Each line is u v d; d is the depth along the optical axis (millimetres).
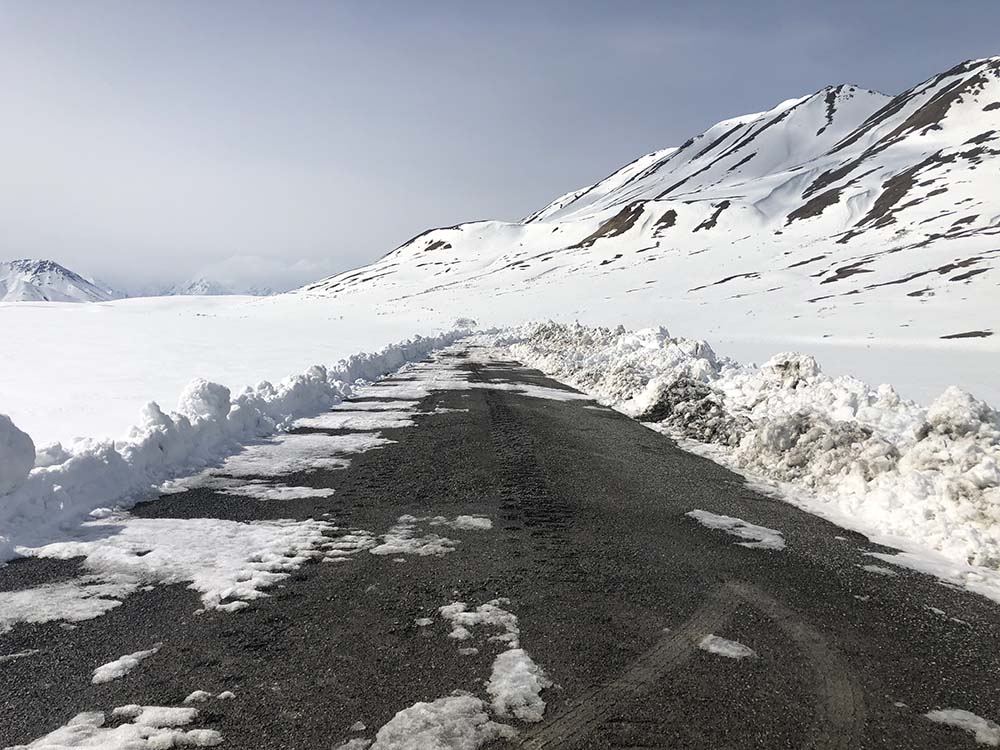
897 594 4191
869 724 2689
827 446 7441
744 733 2582
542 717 2643
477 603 3801
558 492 6480
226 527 5141
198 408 8500
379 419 10836
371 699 2740
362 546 4770
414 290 122312
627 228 139500
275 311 94812
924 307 49812
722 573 4453
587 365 19375
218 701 2701
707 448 9188
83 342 27984
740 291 71000
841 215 108812
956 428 6875
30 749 2342
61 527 5027
